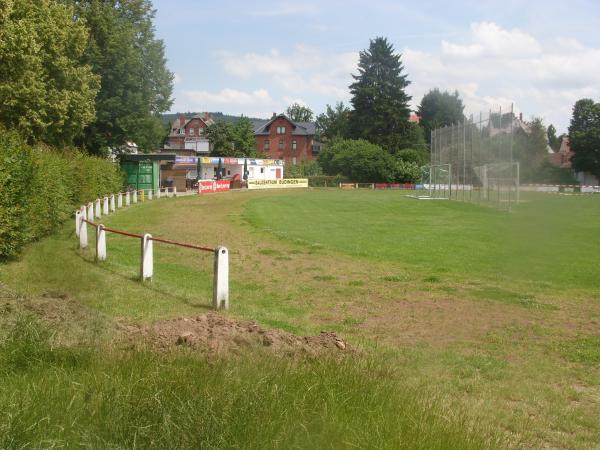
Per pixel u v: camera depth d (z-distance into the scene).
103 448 4.07
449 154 49.00
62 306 8.54
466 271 14.76
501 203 37.91
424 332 8.99
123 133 48.31
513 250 18.77
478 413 5.50
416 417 4.69
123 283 11.77
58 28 33.28
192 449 4.11
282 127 111.31
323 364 5.70
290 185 77.69
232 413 4.39
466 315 10.12
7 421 4.20
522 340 8.65
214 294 9.84
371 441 4.21
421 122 110.62
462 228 25.73
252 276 13.66
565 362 7.69
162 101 51.38
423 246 19.67
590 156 77.38
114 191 38.47
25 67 29.50
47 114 32.62
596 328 9.39
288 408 4.56
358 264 15.67
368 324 9.39
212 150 94.19
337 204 42.50
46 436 4.11
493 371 7.12
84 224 16.22
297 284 12.75
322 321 9.55
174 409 4.43
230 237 21.41
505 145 37.19
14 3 30.22
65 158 25.34
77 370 5.43
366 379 5.43
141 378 4.99
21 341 6.00
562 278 13.98
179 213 32.22
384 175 79.31
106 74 45.88
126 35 45.59
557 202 42.91
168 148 99.12
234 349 6.36
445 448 4.34
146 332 7.04
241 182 69.31
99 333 6.88
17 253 14.23
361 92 91.62
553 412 5.90
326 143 112.88
